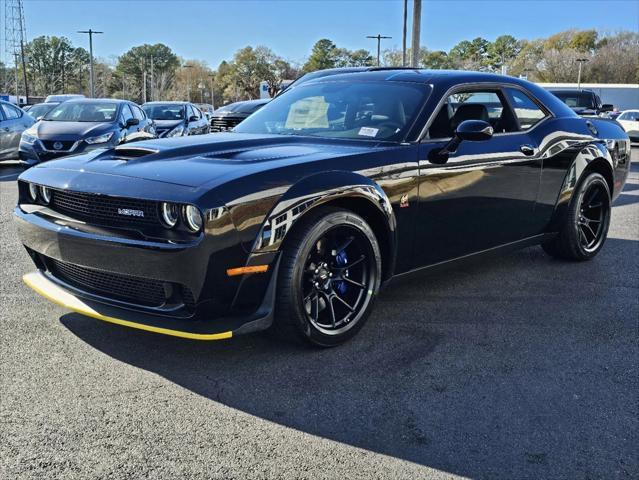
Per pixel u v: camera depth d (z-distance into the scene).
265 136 3.68
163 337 3.26
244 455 2.23
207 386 2.74
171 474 2.10
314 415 2.52
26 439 2.28
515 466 2.21
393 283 3.51
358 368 2.96
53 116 11.29
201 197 2.64
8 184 9.18
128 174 2.90
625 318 3.74
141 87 101.94
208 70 104.38
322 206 2.99
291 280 2.87
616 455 2.29
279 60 94.25
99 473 2.10
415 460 2.23
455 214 3.68
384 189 3.24
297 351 3.13
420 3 15.31
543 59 87.88
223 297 2.76
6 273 4.33
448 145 3.56
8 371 2.83
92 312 2.91
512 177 4.03
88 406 2.54
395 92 3.81
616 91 47.16
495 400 2.69
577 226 4.78
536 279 4.51
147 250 2.70
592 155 4.73
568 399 2.71
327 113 3.87
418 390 2.76
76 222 2.95
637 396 2.75
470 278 4.51
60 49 100.94
